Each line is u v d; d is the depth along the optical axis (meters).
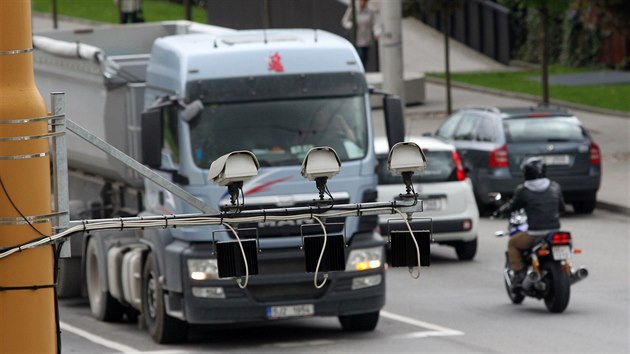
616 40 120.44
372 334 40.72
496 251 57.47
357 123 39.81
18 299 18.12
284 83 39.47
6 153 17.91
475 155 67.00
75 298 52.28
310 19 121.25
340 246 20.23
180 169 38.72
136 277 42.28
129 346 40.47
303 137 39.25
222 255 19.72
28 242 18.05
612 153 81.75
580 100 102.38
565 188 65.44
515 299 44.53
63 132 18.81
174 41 41.78
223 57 39.41
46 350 18.31
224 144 38.75
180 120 38.81
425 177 54.12
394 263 20.41
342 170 39.16
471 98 108.06
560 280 42.00
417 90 105.69
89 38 55.25
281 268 38.50
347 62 40.12
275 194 38.69
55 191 18.77
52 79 49.06
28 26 17.98
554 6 83.12
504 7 129.38
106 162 44.97
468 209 54.25
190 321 38.75
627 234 60.62
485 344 37.91
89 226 18.86
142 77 44.59
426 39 133.38
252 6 127.00
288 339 40.88
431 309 44.47
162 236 39.81
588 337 38.47
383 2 76.06
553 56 127.88
